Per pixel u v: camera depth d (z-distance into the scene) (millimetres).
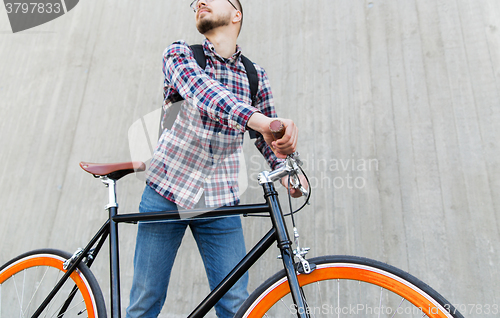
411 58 1660
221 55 980
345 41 1825
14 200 2053
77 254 951
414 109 1564
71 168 2051
